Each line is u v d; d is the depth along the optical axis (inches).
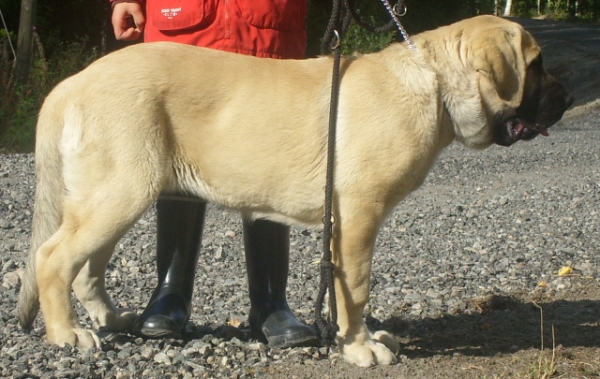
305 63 141.9
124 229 135.6
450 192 338.0
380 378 132.2
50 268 136.6
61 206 139.6
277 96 136.2
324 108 136.7
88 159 133.6
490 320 169.9
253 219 144.6
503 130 142.6
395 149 132.6
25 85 445.4
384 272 209.5
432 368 137.4
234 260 218.7
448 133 141.7
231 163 136.6
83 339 140.1
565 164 417.7
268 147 135.8
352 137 133.3
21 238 238.1
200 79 135.4
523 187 349.7
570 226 271.4
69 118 134.9
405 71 136.9
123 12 157.1
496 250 236.4
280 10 148.0
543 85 144.9
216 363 138.3
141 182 133.6
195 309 172.9
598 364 140.1
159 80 134.1
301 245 235.5
